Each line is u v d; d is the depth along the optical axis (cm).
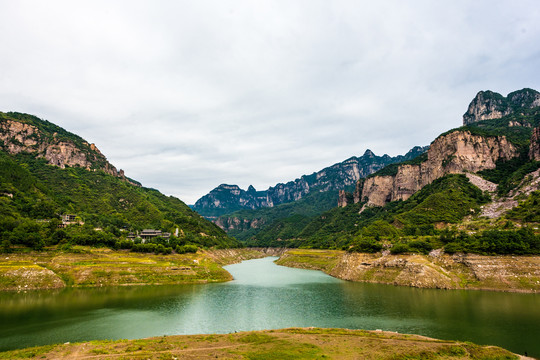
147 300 10475
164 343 6122
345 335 6706
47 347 5781
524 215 14438
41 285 11688
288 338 6444
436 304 9812
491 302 9838
